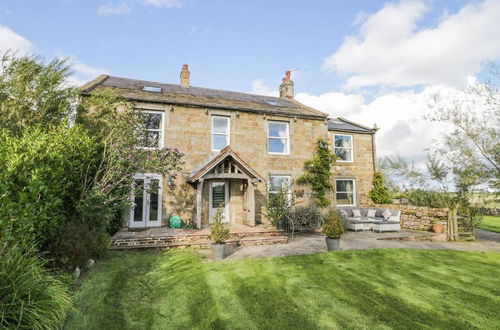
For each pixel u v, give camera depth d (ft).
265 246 30.86
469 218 39.60
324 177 47.32
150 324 12.97
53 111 27.30
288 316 13.91
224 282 18.44
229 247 30.19
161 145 38.50
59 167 16.99
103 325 12.66
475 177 38.34
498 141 36.96
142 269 20.93
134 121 28.45
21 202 12.87
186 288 17.31
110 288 16.80
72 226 18.99
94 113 29.96
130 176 28.55
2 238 11.16
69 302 12.44
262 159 44.52
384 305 15.30
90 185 24.48
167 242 28.99
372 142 57.36
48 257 16.94
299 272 20.77
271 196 40.45
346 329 12.75
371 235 39.45
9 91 24.54
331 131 53.83
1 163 12.83
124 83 44.88
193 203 38.63
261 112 45.06
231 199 41.24
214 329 12.61
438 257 26.50
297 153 47.09
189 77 53.16
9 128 23.93
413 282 19.11
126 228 33.96
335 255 26.11
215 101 43.88
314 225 41.37
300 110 50.72
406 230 44.11
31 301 10.11
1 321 9.20
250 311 14.40
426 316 14.08
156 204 37.11
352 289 17.58
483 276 20.66
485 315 14.26
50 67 26.68
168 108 39.40
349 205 53.72
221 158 35.35
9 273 10.55
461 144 39.75
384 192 55.06
